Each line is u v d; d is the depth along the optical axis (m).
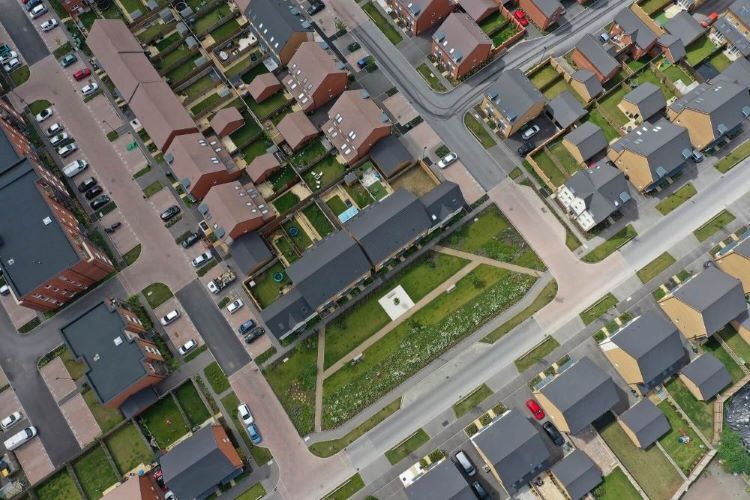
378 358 101.38
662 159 103.56
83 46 122.56
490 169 111.94
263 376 101.56
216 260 108.19
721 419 94.75
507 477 89.12
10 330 105.00
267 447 97.94
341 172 112.62
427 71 119.19
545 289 103.88
